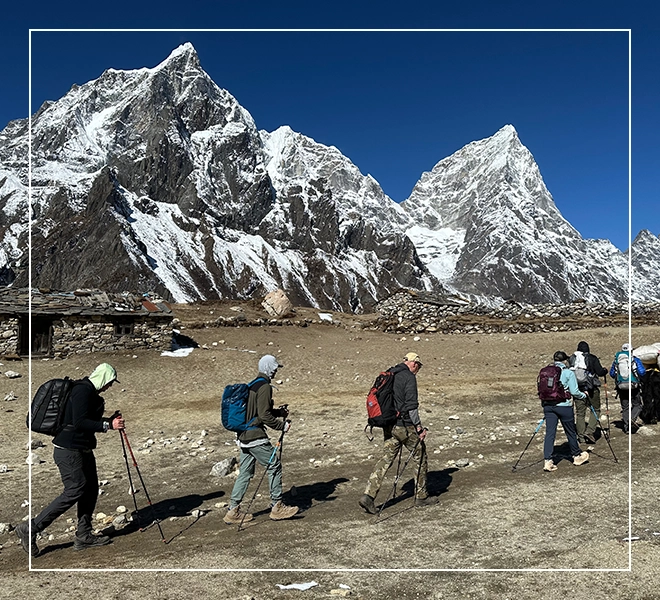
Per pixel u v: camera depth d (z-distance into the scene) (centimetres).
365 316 4431
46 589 617
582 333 3303
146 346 2995
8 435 1606
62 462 800
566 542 681
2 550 841
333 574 626
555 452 1194
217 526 862
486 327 3647
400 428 855
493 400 1916
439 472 1088
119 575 650
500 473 1045
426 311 3847
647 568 594
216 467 1208
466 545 694
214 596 580
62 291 3234
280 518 859
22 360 2769
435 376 2431
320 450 1358
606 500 833
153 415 1864
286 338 3406
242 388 869
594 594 548
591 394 1284
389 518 821
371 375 2497
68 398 810
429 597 562
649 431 1305
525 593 559
